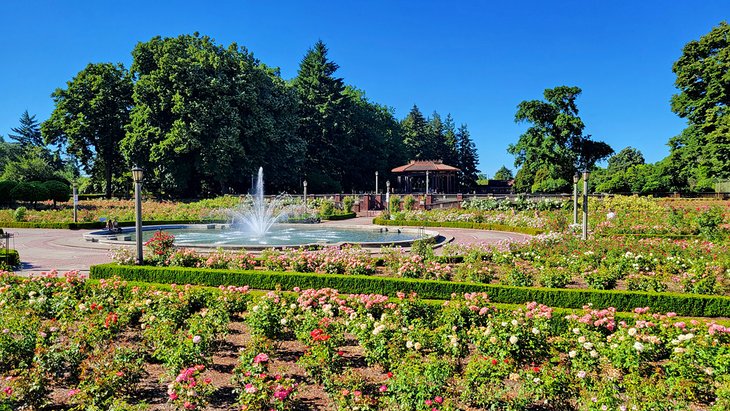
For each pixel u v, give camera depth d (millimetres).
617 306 9484
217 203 39000
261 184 40219
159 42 46438
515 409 5176
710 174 39000
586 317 7121
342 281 11102
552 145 52906
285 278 11406
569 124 52031
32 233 26078
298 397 5895
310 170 60406
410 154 86875
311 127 61094
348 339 8016
